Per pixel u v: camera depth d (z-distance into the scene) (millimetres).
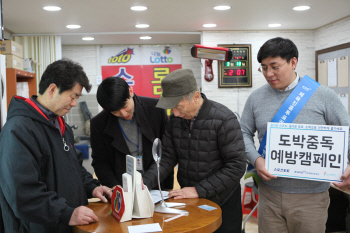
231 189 1759
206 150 1664
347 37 3809
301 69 4547
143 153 1958
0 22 1894
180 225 1307
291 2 3186
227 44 4488
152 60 5355
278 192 1787
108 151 1958
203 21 3965
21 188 1247
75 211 1312
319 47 4422
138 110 1909
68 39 4809
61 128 1564
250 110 1982
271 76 1746
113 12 3465
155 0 3066
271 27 4332
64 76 1375
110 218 1417
